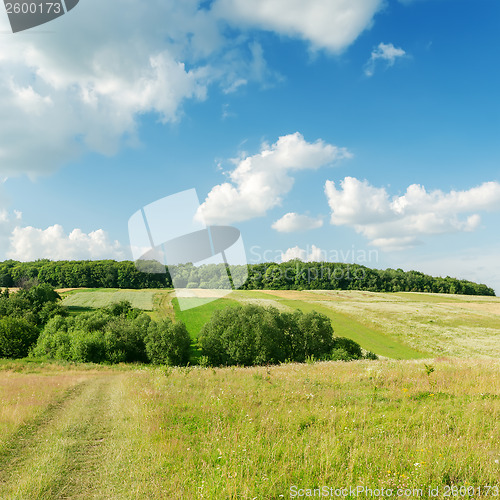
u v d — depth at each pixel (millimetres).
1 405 13047
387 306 85375
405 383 12641
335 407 9430
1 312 76562
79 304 88188
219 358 55062
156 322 56500
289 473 5492
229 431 7535
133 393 14414
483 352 50969
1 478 6500
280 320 58938
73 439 8633
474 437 6656
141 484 5574
